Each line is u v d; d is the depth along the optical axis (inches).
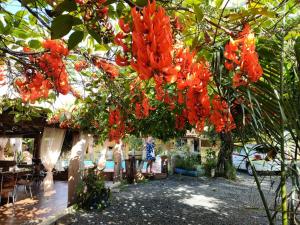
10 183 305.7
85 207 317.7
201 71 56.3
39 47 94.8
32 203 331.6
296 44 73.1
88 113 292.7
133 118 248.7
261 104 75.8
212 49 72.1
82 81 147.5
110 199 365.7
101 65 121.0
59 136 389.7
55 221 267.4
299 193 72.0
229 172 574.6
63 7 47.8
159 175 577.6
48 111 163.0
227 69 62.7
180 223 274.8
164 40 33.1
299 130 73.3
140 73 33.9
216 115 74.1
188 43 74.5
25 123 298.0
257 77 54.3
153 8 34.4
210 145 711.7
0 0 85.4
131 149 651.5
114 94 167.3
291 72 79.3
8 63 112.7
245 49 54.3
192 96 57.4
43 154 383.6
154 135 330.0
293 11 87.2
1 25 86.7
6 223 250.8
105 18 54.4
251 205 342.3
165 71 32.9
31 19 93.4
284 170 76.4
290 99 75.4
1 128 364.5
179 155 672.4
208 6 73.2
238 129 83.5
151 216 297.1
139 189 446.6
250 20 70.3
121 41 44.3
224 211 318.0
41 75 90.4
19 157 584.1
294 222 73.4
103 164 498.0
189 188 460.8
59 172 562.6
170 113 249.4
